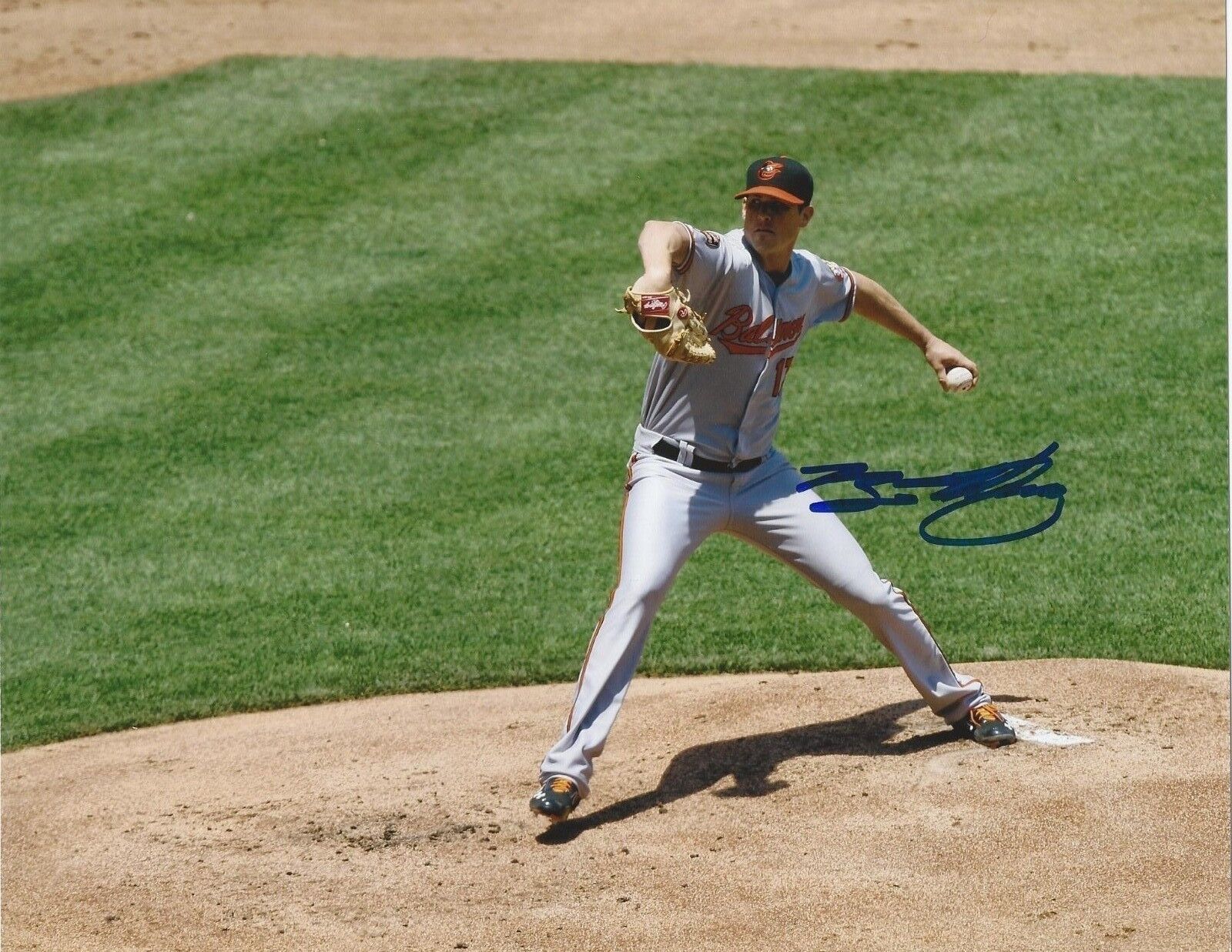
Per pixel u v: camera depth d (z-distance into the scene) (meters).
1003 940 13.63
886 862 15.27
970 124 45.41
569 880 15.35
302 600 26.19
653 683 22.11
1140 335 34.00
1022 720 18.78
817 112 47.03
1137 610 23.42
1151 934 13.52
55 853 17.05
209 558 28.00
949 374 18.20
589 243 40.47
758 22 56.34
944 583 25.14
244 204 43.78
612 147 45.78
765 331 16.45
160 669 23.91
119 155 47.28
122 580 27.30
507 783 18.20
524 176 44.41
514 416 33.16
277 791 18.52
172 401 34.41
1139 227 38.81
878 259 38.31
